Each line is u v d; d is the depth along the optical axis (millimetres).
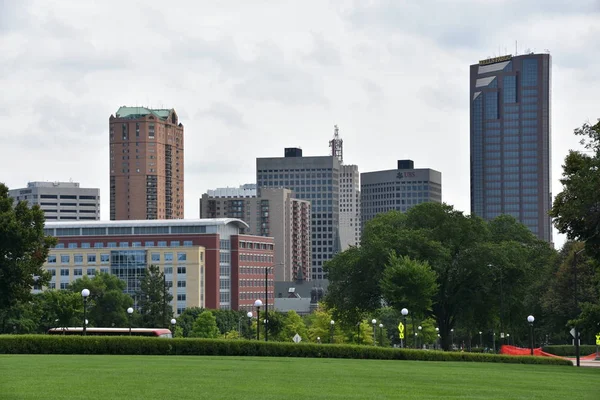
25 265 121688
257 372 60312
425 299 127938
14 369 58469
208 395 46375
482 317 153250
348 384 54281
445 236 152375
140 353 80062
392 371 66375
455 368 74562
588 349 170000
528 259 166125
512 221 176125
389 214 163000
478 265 146000
